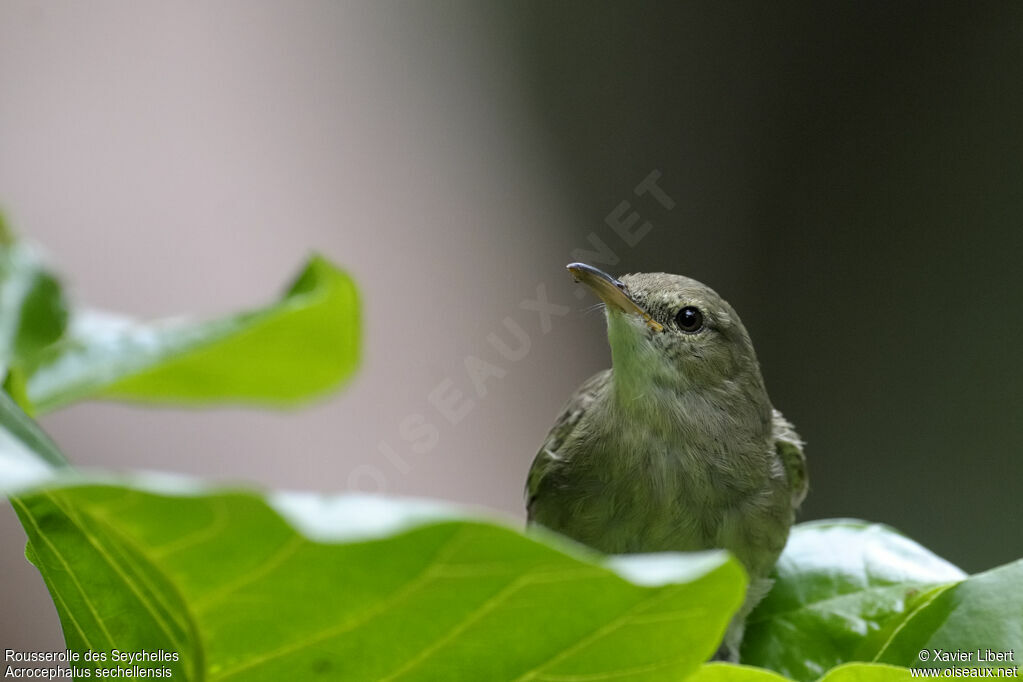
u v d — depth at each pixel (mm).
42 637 8766
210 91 11508
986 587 4918
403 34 12891
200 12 11742
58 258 10273
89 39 11172
